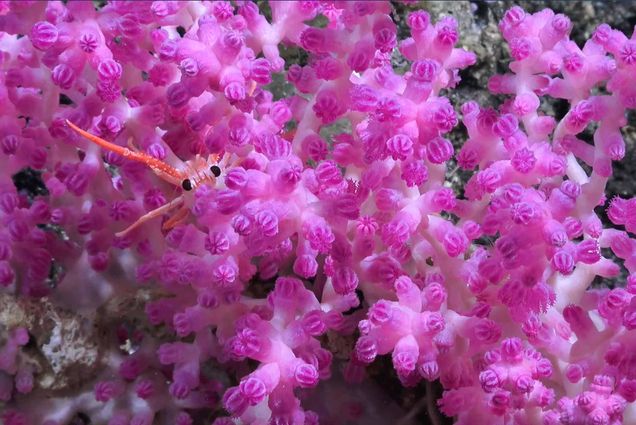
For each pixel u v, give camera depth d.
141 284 0.34
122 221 0.33
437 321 0.29
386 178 0.31
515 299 0.30
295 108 0.33
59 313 0.34
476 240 0.37
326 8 0.35
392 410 0.34
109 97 0.31
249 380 0.28
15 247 0.33
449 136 0.41
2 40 0.33
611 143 0.31
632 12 0.42
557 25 0.32
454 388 0.31
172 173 0.33
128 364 0.33
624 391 0.30
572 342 0.32
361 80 0.33
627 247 0.32
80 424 0.35
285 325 0.30
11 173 0.33
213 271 0.30
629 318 0.29
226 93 0.29
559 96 0.33
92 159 0.33
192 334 0.34
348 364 0.33
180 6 0.33
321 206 0.29
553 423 0.30
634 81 0.31
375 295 0.33
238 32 0.30
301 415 0.29
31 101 0.32
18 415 0.33
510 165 0.31
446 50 0.30
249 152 0.32
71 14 0.30
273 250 0.31
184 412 0.33
